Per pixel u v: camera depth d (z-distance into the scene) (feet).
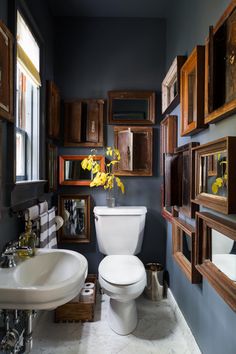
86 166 7.75
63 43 8.20
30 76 5.80
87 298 6.64
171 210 6.91
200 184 4.62
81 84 8.21
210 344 4.49
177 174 5.99
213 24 4.42
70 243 8.18
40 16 6.68
